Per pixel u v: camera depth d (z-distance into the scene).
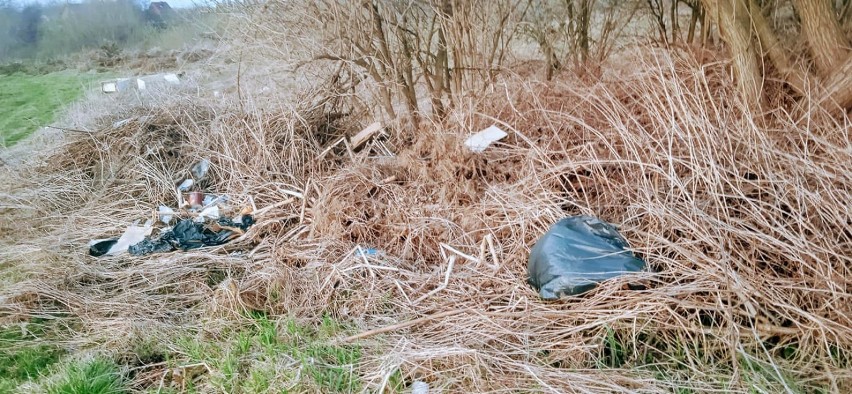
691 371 2.57
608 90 4.24
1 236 4.55
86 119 6.46
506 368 2.65
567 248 3.06
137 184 5.12
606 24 5.39
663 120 3.70
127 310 3.36
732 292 2.74
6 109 9.05
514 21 5.24
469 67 5.06
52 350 3.03
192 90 7.02
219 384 2.65
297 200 4.54
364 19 4.94
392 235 3.87
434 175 4.24
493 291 3.25
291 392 2.55
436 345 2.84
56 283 3.64
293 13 5.12
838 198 3.07
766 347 2.66
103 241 4.25
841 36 3.92
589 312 2.85
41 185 5.26
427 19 5.25
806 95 3.67
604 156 3.87
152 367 2.85
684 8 6.08
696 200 3.29
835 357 2.55
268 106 5.50
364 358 2.78
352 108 5.55
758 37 4.08
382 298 3.25
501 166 4.17
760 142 3.41
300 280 3.48
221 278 3.69
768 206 3.21
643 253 3.14
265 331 2.97
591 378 2.52
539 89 4.73
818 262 2.76
